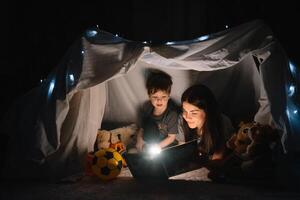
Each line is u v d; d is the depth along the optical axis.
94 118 3.66
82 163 3.51
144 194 2.96
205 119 3.59
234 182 3.26
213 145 3.56
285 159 3.17
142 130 3.94
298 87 3.51
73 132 3.45
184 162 3.35
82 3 5.77
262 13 5.73
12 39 5.58
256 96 3.94
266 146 3.27
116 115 4.20
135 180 3.36
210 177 3.34
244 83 4.03
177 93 4.15
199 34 5.73
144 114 4.19
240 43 3.23
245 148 3.44
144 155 3.34
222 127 3.64
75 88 3.18
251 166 3.21
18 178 3.41
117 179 3.39
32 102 3.57
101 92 3.74
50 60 5.71
